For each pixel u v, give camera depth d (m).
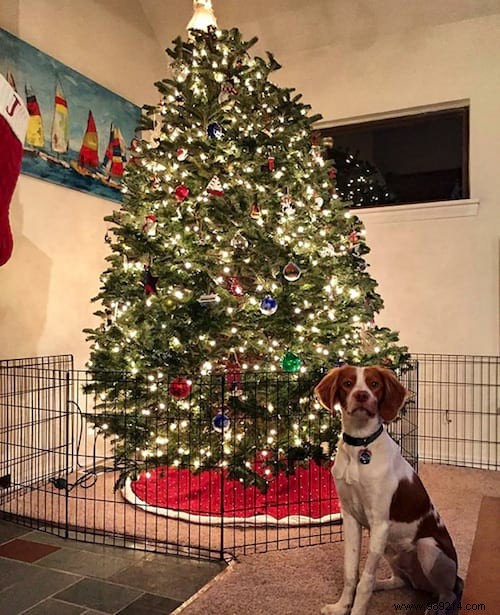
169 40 4.72
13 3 3.36
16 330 3.38
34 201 3.51
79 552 2.46
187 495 3.02
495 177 3.93
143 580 2.21
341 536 2.61
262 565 2.31
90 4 3.97
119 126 4.24
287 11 4.33
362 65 4.32
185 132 3.13
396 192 4.41
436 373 4.08
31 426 3.46
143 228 3.01
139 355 2.86
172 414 2.87
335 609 1.90
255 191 2.96
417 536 1.90
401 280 4.19
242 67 3.29
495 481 3.53
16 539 2.60
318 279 2.89
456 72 4.04
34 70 3.48
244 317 2.81
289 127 3.20
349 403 1.88
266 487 2.66
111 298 3.02
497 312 3.91
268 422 2.80
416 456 3.82
